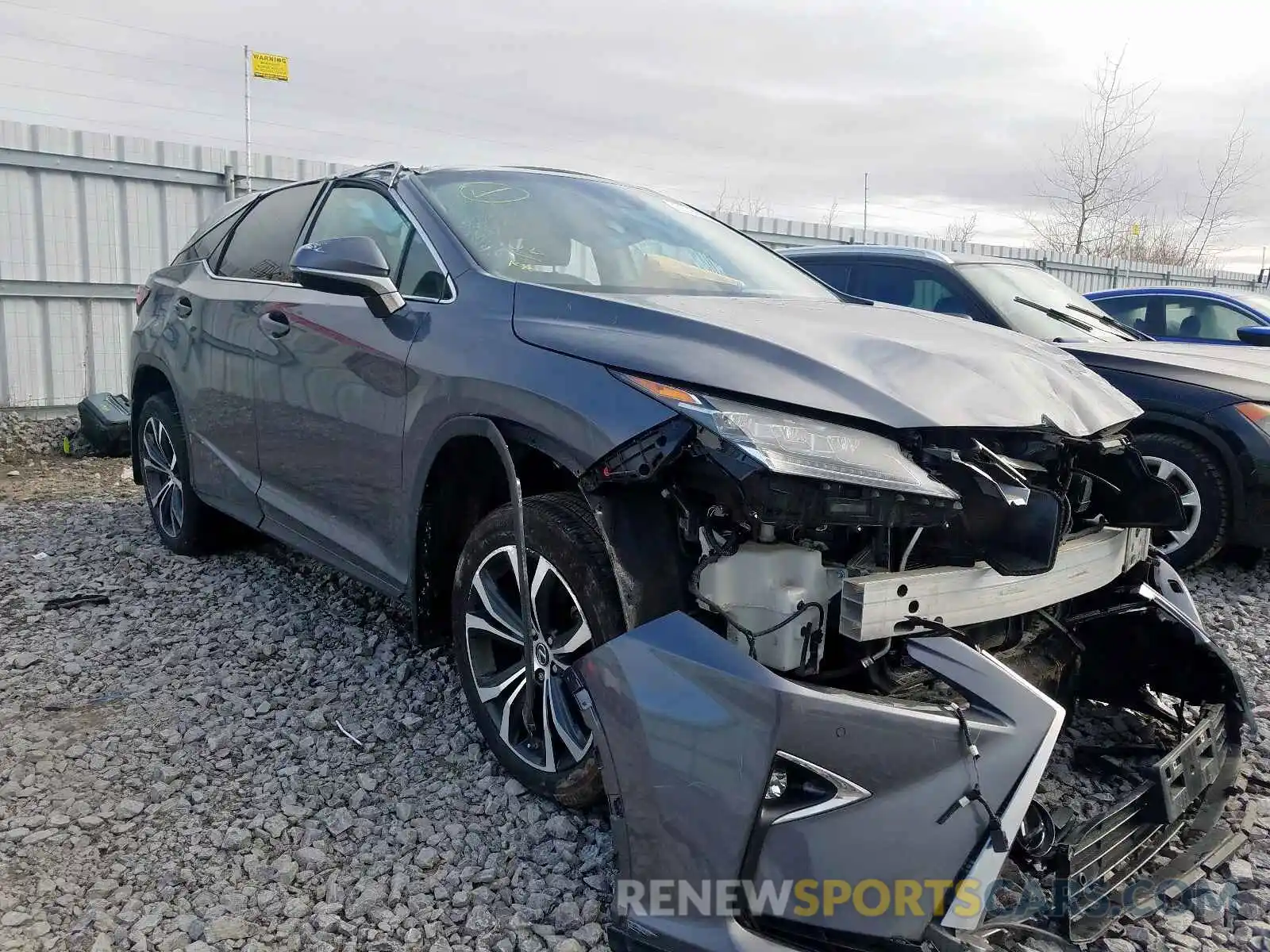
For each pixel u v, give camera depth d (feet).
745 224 40.91
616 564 7.22
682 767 6.36
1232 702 8.97
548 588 8.21
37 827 8.43
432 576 9.74
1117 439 8.75
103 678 11.41
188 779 9.26
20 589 14.29
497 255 9.91
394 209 11.10
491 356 8.53
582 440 7.39
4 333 26.76
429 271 10.10
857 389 7.16
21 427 26.86
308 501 11.77
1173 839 8.07
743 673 6.32
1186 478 16.55
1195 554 16.60
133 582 14.70
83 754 9.66
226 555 15.99
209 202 29.45
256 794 8.96
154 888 7.62
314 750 9.77
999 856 6.20
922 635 6.90
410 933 7.14
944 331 9.25
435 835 8.29
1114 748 9.09
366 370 10.15
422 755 9.64
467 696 9.32
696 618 6.98
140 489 22.44
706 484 6.86
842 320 9.05
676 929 6.24
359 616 13.28
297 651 12.12
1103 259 54.03
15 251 26.58
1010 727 6.40
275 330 12.00
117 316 28.48
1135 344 18.76
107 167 27.50
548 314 8.59
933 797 6.20
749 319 8.38
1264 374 16.69
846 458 6.65
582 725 8.13
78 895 7.54
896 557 7.20
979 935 6.19
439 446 9.02
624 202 12.05
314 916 7.32
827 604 6.85
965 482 6.97
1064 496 7.91
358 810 8.71
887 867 6.13
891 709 6.27
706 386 7.07
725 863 6.15
